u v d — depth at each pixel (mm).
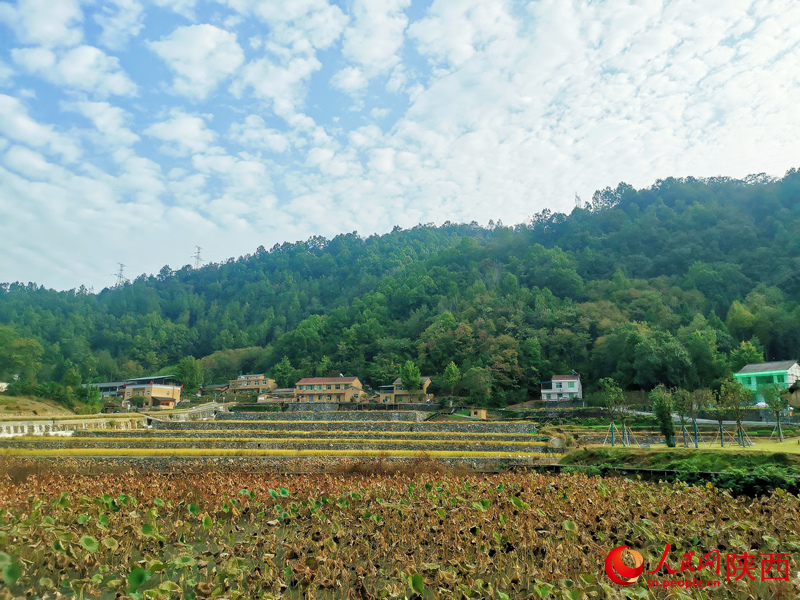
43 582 15656
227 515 24203
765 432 55344
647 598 14711
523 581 16781
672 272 140000
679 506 22438
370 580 17219
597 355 100125
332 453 46906
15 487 27469
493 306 128375
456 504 24297
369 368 119812
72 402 87812
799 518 20688
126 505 23312
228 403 107875
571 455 40312
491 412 83812
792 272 115312
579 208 189750
